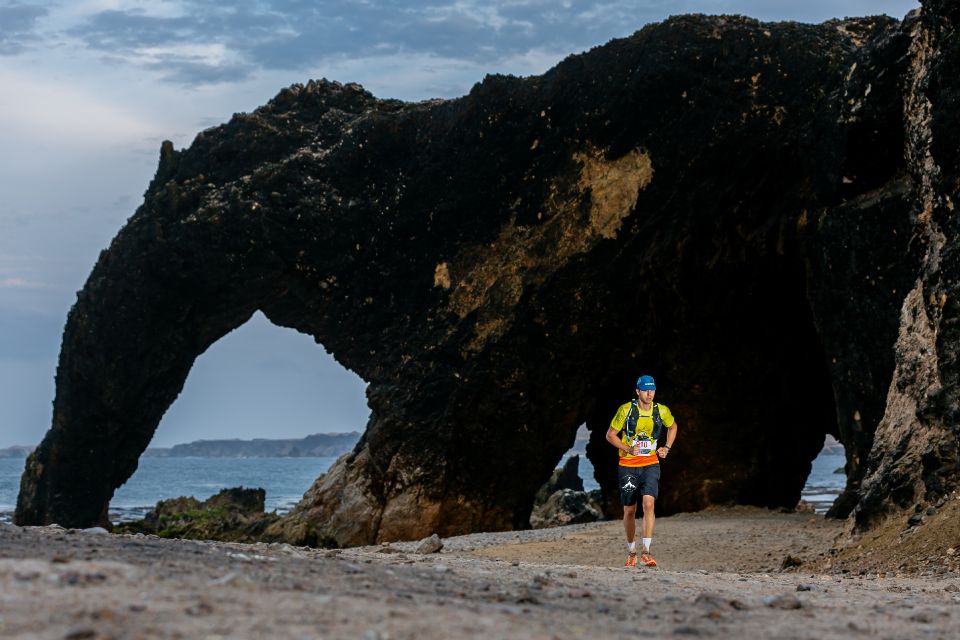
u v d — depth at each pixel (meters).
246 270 32.94
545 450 30.83
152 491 108.75
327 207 32.50
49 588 4.48
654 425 10.98
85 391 35.19
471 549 20.06
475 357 30.17
